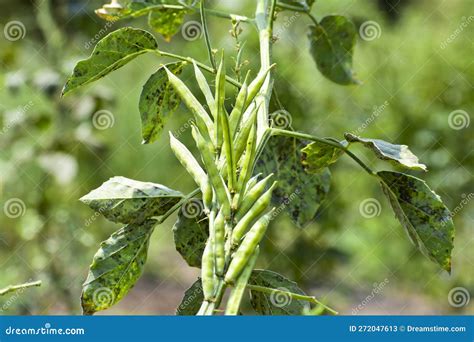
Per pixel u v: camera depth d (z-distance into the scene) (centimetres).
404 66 568
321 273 532
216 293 141
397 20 606
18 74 479
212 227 145
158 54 190
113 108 538
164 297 716
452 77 559
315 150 191
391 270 630
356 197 574
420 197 179
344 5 574
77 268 506
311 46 266
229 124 150
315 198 221
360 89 556
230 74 469
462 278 584
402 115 557
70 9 500
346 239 634
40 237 498
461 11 575
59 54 491
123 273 175
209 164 150
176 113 508
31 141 493
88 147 501
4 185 493
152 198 173
